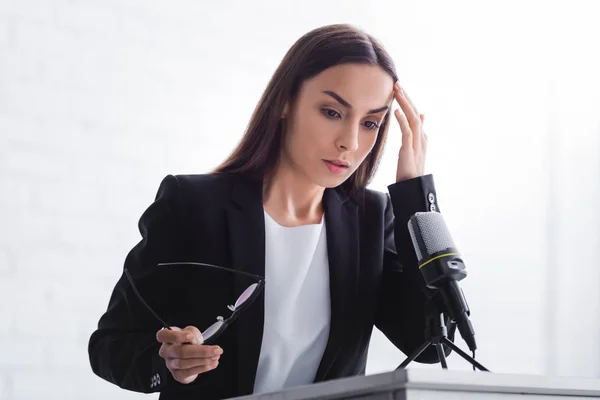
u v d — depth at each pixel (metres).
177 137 3.01
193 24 3.09
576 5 4.05
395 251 1.98
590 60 4.04
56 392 2.71
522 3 3.91
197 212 1.82
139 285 1.80
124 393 2.83
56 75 2.82
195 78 3.07
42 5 2.82
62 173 2.80
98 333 1.84
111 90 2.91
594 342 3.88
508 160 3.80
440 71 3.68
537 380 1.24
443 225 1.59
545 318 3.80
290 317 1.82
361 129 1.83
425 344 1.60
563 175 3.90
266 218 1.87
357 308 1.86
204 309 1.78
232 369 1.76
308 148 1.81
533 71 3.91
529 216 3.81
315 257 1.88
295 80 1.83
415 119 1.91
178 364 1.52
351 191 1.95
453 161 3.67
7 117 2.73
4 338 2.66
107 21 2.93
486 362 3.65
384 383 1.12
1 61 2.74
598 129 4.00
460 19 3.76
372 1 3.53
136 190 2.92
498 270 3.72
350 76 1.78
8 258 2.69
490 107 3.79
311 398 1.20
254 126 1.89
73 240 2.79
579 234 3.91
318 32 1.83
